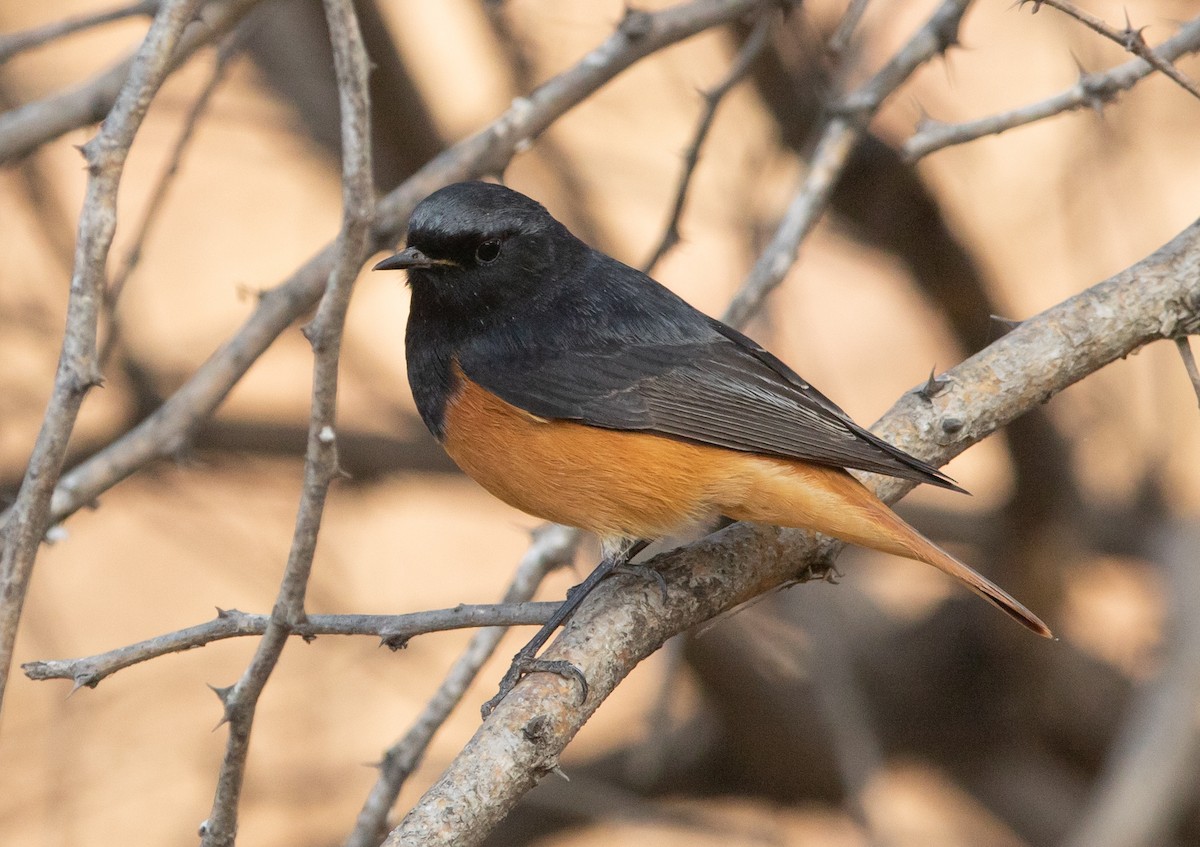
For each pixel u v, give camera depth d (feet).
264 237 51.98
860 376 49.11
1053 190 43.96
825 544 23.68
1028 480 37.70
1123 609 43.42
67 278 43.09
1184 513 41.55
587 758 42.29
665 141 47.42
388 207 27.61
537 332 25.22
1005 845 39.78
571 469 24.23
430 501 52.31
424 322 25.94
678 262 51.11
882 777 36.09
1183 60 42.16
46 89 46.83
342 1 18.04
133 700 42.93
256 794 42.19
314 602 43.32
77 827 41.16
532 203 26.18
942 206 38.01
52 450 18.85
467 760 18.19
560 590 46.83
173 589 49.98
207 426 42.68
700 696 41.19
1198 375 23.09
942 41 28.17
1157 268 23.56
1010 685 39.06
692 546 22.81
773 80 38.14
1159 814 31.83
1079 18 20.86
